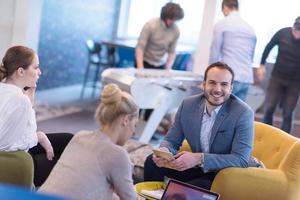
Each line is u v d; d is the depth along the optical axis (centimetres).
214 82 292
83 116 640
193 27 880
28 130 263
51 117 610
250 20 581
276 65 525
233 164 281
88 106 709
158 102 485
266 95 538
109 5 922
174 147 315
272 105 534
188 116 310
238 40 480
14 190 92
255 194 279
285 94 527
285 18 567
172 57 569
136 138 506
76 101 735
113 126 217
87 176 207
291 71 516
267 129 327
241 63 485
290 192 281
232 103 299
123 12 950
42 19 738
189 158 280
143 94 470
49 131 545
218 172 282
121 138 221
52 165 311
